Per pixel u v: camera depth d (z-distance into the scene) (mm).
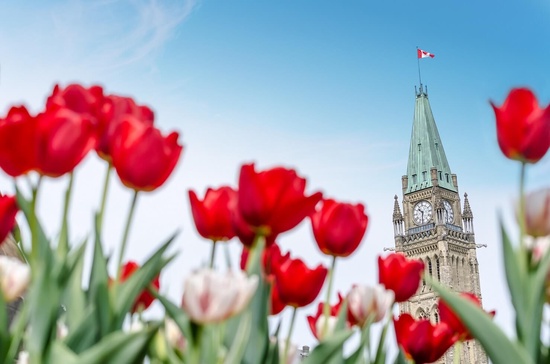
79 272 2725
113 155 2545
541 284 2574
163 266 2639
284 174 2668
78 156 2406
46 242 2520
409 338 3574
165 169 2557
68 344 2441
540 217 2686
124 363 2201
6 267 2568
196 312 2236
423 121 140875
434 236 126000
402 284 3609
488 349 2525
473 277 126750
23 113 2395
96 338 2475
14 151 2328
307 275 3094
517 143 2715
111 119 2773
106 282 2510
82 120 2383
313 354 2730
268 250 3189
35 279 2328
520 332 2613
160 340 2760
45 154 2346
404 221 132125
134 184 2535
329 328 3502
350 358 2844
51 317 2285
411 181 134750
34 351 2246
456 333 3602
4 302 2422
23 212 2639
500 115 2760
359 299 3314
